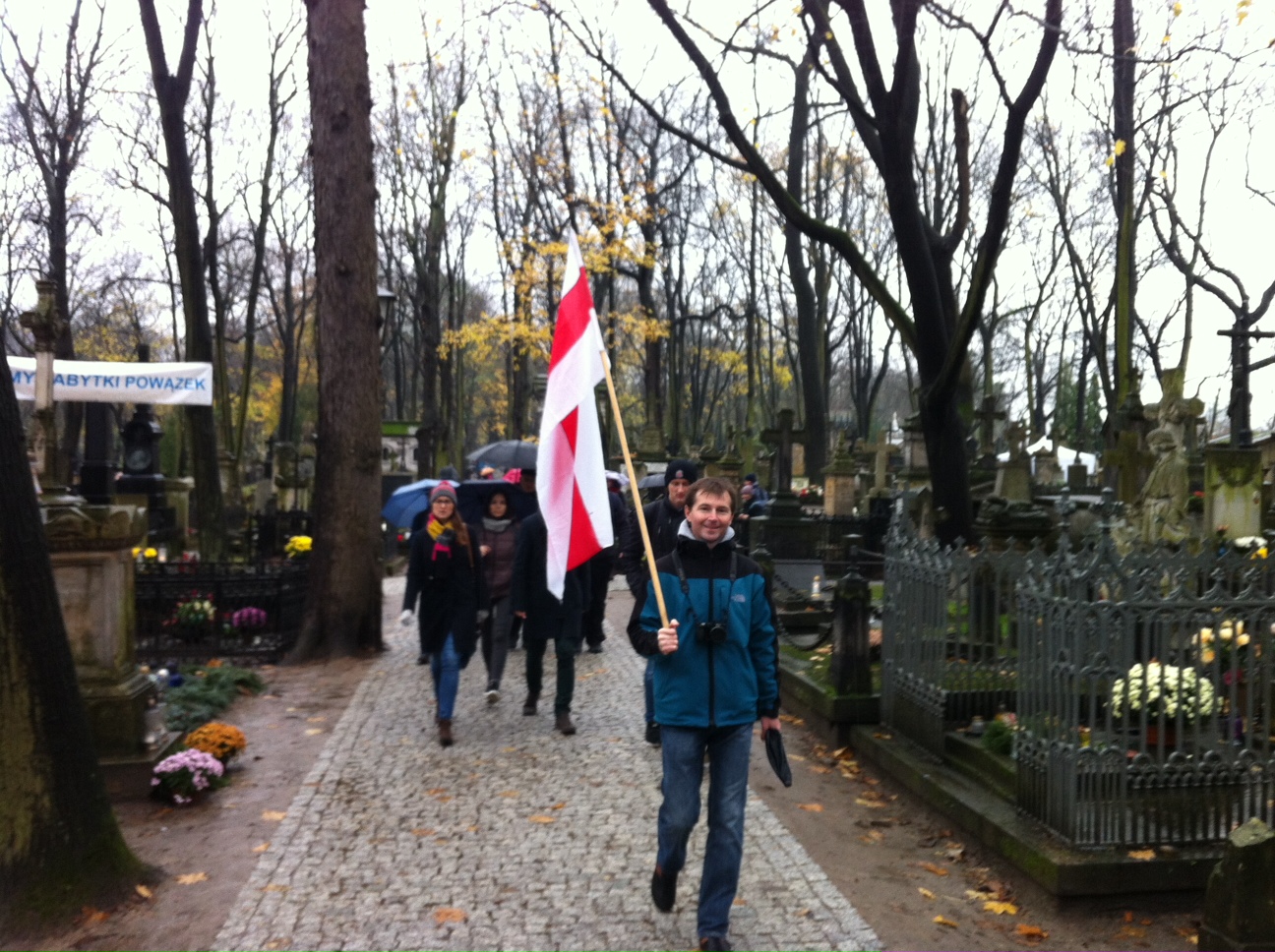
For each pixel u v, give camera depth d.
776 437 26.44
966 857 5.64
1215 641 5.14
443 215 36.81
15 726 4.70
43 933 4.60
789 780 4.61
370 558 11.92
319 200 12.06
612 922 4.76
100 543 6.60
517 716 8.77
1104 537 5.12
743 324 58.00
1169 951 4.58
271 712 9.15
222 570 12.49
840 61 10.12
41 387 7.52
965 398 16.75
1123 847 5.01
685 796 4.45
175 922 4.78
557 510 5.16
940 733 6.71
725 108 9.94
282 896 5.04
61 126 25.66
